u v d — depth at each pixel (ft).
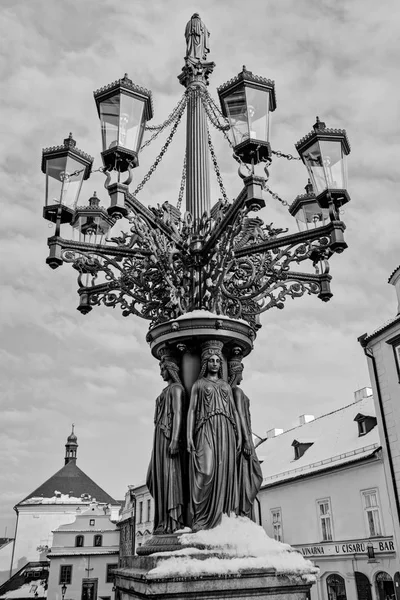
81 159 14.15
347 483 75.66
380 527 68.54
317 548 78.23
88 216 18.31
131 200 12.92
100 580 144.15
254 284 14.03
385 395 61.46
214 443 11.80
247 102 12.46
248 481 12.22
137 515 133.08
